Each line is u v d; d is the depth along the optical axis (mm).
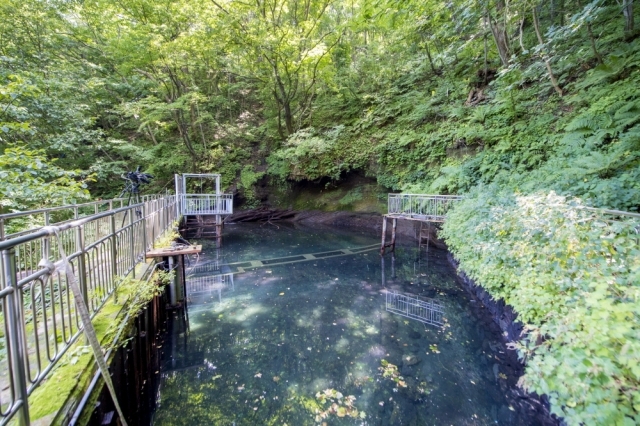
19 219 5254
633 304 1813
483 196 7160
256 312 5613
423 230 10984
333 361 4066
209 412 3195
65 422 1777
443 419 3033
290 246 10836
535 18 7207
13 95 5879
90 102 12320
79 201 8102
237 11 12297
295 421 3039
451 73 12664
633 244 2422
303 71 14922
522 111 9375
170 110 13625
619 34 7379
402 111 13586
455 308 5711
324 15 15031
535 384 2254
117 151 13578
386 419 3043
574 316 2135
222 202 12094
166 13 12000
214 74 16109
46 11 10383
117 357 2750
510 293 4207
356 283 7184
